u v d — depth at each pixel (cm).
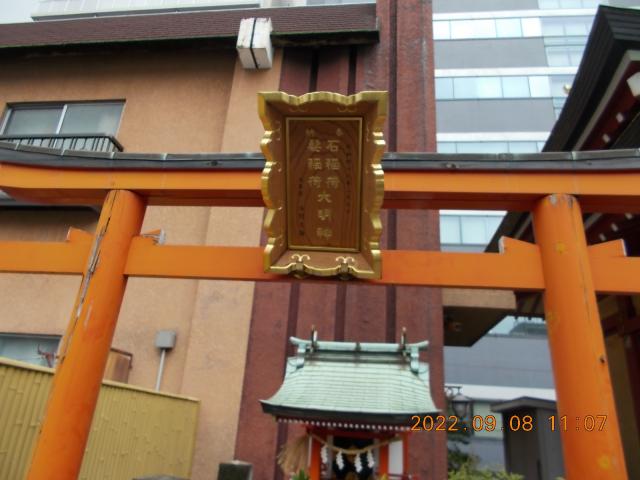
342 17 925
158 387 648
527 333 2031
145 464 498
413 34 861
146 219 780
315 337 467
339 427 382
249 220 731
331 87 827
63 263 384
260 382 616
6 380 347
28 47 909
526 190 361
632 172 355
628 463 748
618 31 484
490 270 351
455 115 2328
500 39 2511
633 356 735
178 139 853
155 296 710
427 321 626
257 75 855
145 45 891
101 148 820
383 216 700
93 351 344
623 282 329
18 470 354
